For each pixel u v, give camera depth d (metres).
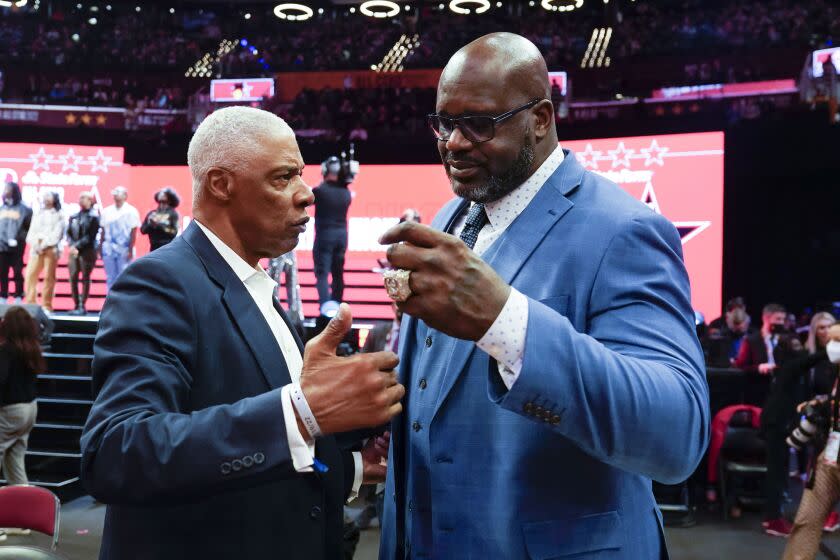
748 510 7.02
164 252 1.60
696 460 1.19
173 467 1.21
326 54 19.89
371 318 13.19
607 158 13.04
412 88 16.83
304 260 13.20
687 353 1.22
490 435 1.38
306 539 1.61
